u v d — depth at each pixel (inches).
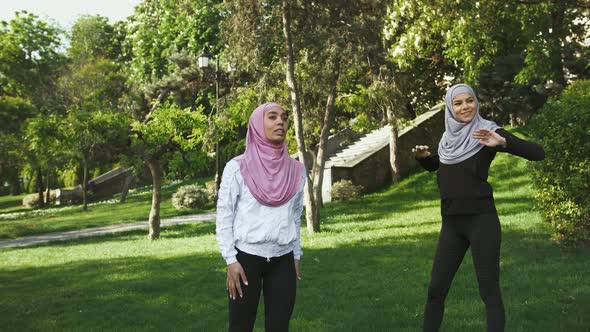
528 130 359.3
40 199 1582.2
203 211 983.6
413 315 211.5
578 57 753.6
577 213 328.5
